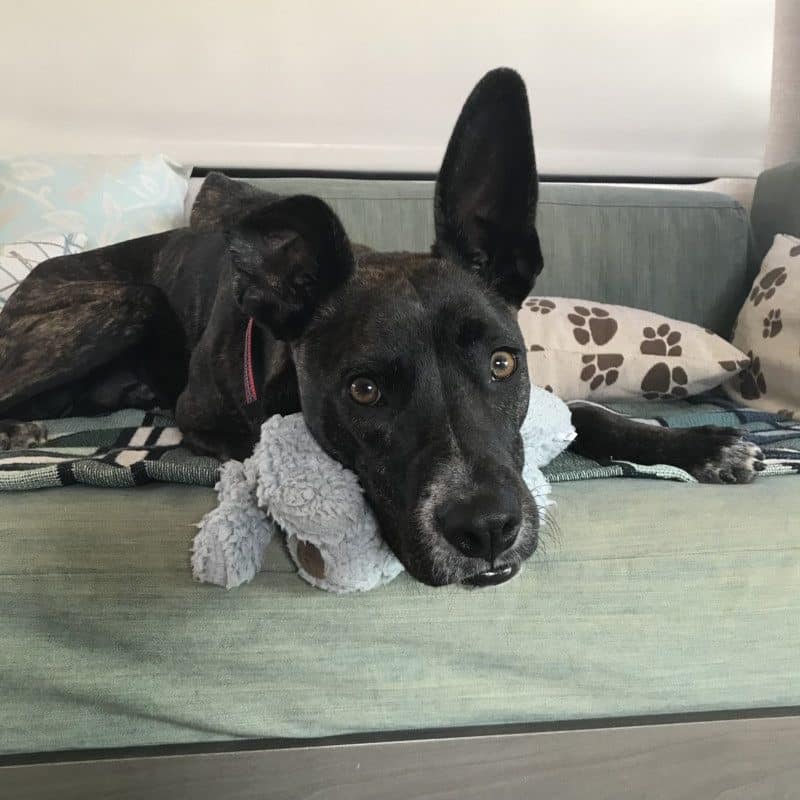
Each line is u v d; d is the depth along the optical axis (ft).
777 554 1.49
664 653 1.50
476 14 3.67
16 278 2.82
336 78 3.67
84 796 1.46
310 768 1.48
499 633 1.46
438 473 1.33
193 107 3.63
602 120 3.89
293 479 1.34
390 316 1.47
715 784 1.56
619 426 1.92
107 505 1.42
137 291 2.46
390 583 1.43
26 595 1.38
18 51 3.44
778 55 3.59
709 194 3.34
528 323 2.70
